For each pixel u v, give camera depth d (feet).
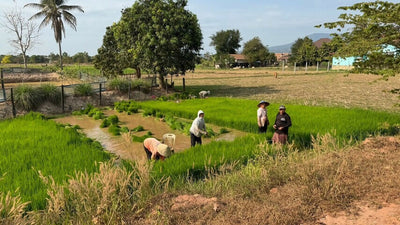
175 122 48.14
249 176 21.15
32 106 60.03
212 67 342.23
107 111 65.00
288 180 20.71
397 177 18.97
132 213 16.63
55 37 152.56
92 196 16.55
